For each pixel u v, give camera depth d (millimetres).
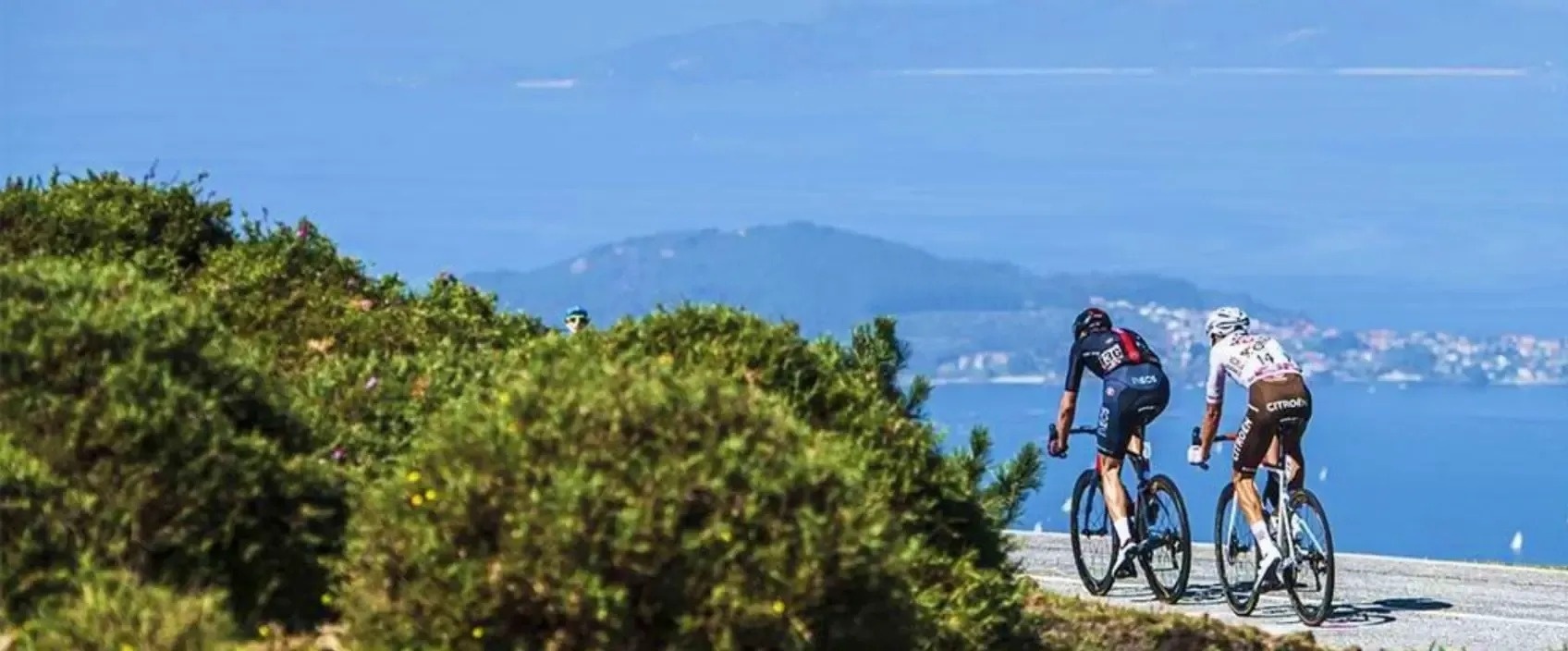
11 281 25500
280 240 39625
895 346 31422
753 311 28562
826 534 22281
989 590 27531
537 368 23594
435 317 38031
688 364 26406
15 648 21172
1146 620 33469
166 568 23734
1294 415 44375
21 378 24094
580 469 21953
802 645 22031
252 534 24484
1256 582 44531
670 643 21891
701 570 21969
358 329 36531
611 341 28156
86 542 23234
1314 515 43688
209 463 24203
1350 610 46156
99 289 25953
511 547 21828
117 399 24094
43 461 23500
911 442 27797
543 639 21906
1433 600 48156
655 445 22453
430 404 30484
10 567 22578
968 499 28250
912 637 23266
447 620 21891
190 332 25719
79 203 39188
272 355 34094
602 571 21844
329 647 23375
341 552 25094
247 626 24109
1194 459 46688
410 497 22562
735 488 22297
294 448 26547
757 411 23312
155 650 20844
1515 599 48375
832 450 23594
